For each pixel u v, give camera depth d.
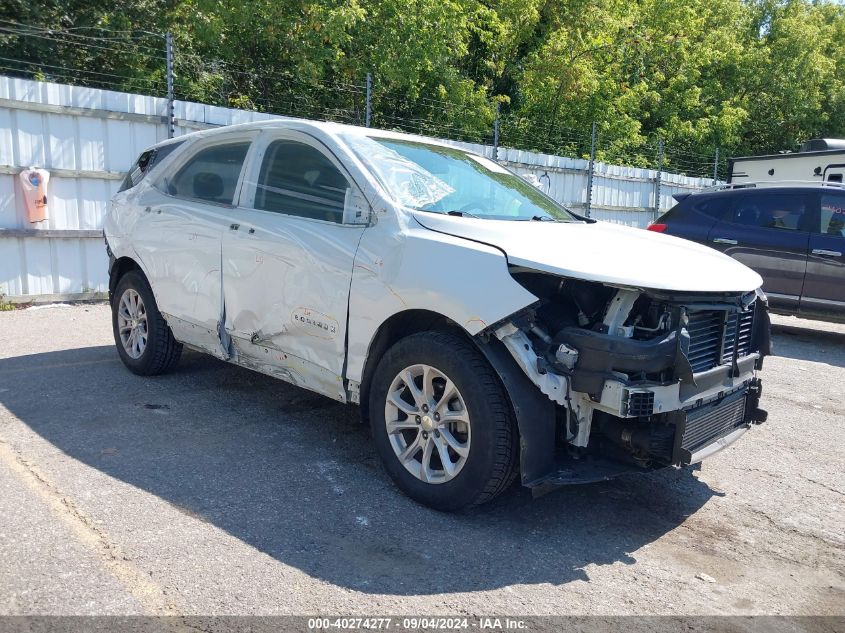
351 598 2.83
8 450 4.08
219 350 4.83
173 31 14.81
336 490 3.82
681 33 24.17
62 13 13.57
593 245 3.76
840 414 5.98
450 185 4.37
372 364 3.89
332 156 4.21
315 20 13.65
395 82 14.64
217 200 4.91
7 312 8.11
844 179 11.88
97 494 3.59
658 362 3.25
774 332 9.79
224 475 3.92
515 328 3.28
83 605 2.67
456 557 3.22
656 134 23.02
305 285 4.10
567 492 4.05
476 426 3.38
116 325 5.86
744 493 4.24
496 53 20.12
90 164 8.80
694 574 3.26
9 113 8.12
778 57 28.06
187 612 2.67
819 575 3.32
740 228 9.09
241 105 14.34
